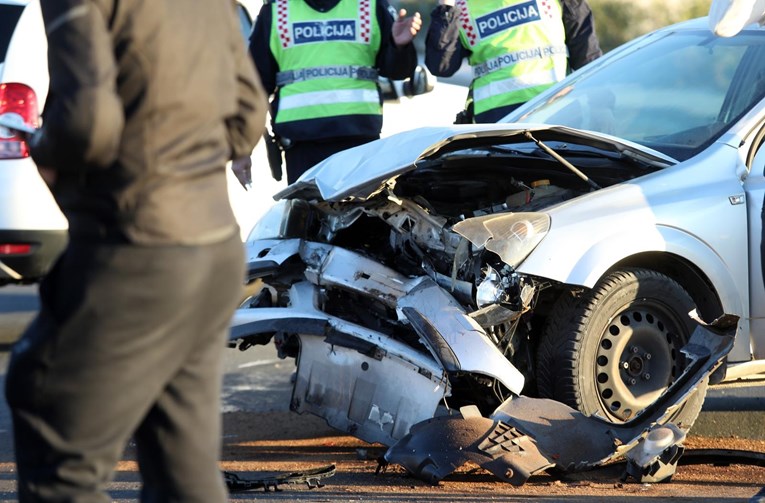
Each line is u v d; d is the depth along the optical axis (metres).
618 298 13.05
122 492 11.40
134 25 5.86
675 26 17.31
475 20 19.02
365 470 12.74
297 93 18.61
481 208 14.52
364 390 12.68
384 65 18.73
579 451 11.86
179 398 6.50
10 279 19.34
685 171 13.84
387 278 13.06
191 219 6.00
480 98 19.16
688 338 13.49
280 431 15.32
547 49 18.92
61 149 5.57
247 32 22.91
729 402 16.95
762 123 14.43
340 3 18.58
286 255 14.19
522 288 12.47
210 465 6.69
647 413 12.39
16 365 5.99
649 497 11.23
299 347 13.34
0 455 13.55
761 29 15.73
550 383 13.02
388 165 13.06
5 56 18.98
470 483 11.91
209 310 6.28
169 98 5.91
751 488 11.78
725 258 13.63
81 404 5.95
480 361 11.98
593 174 14.56
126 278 5.84
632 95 15.84
